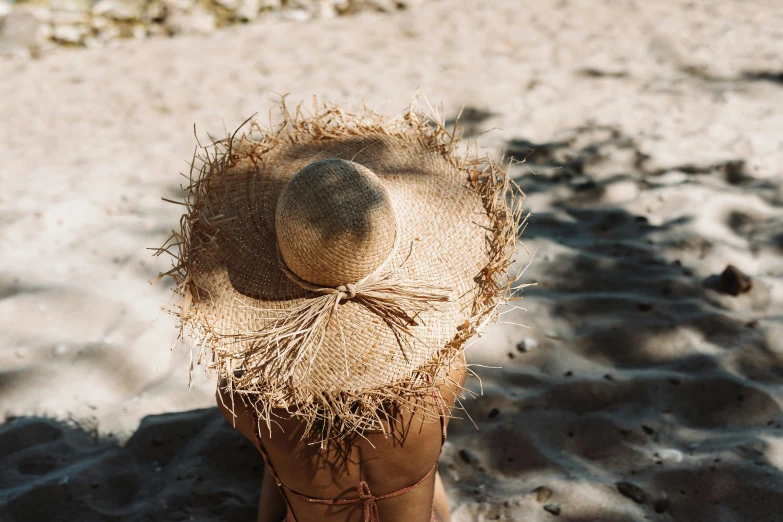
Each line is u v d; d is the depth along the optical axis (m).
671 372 2.96
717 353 3.03
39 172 4.82
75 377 3.09
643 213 4.03
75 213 4.30
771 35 6.03
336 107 1.96
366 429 1.61
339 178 1.42
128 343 3.23
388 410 1.61
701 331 3.15
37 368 3.12
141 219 4.23
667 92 5.30
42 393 3.02
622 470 2.59
